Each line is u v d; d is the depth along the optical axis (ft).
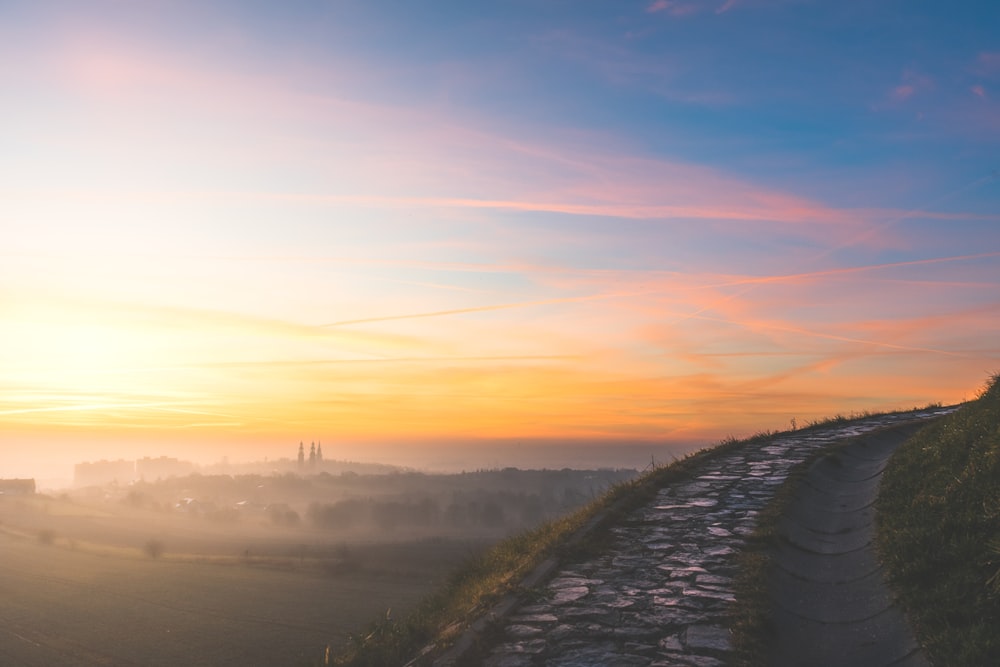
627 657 23.65
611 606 28.63
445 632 27.76
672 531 39.55
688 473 55.67
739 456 62.03
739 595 29.14
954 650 22.61
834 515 42.47
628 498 47.37
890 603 27.76
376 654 28.02
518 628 26.71
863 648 25.34
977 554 28.22
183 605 260.62
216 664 183.11
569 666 23.09
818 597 30.71
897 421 76.43
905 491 39.93
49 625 230.27
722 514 42.42
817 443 65.46
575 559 35.65
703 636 25.27
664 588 30.50
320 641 205.16
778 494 46.01
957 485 35.50
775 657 24.48
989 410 45.27
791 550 36.27
